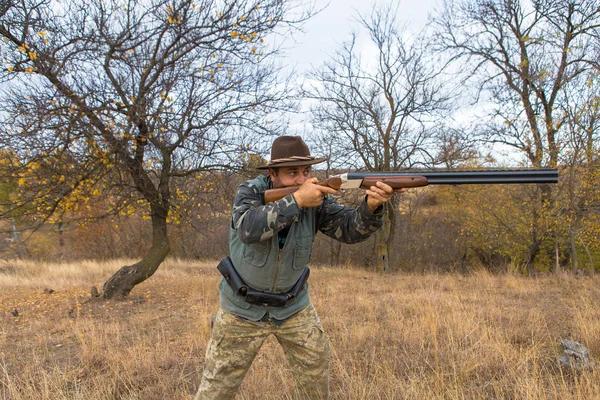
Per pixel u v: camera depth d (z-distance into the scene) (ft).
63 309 22.74
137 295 26.40
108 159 22.40
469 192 49.29
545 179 6.88
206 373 8.07
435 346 12.09
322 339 8.14
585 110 34.12
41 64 21.24
